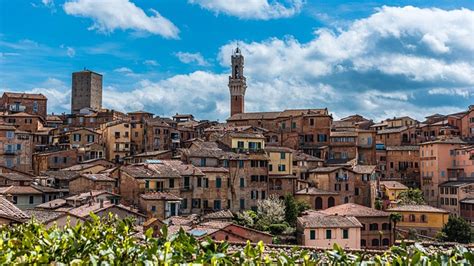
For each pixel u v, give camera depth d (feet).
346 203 406.82
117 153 508.53
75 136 515.09
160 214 326.65
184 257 53.57
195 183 375.66
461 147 492.54
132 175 343.67
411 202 436.76
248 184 402.72
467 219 428.56
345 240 304.09
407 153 535.60
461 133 583.17
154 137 524.11
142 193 340.80
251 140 441.68
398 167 538.06
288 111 572.51
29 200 345.92
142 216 296.71
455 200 447.01
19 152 472.44
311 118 524.11
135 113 623.77
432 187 494.18
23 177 384.06
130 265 51.83
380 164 542.57
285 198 392.27
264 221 353.51
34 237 62.08
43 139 554.05
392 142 583.99
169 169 368.07
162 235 59.00
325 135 517.96
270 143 520.01
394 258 52.70
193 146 438.81
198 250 54.34
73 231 62.49
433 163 495.82
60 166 475.31
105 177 359.05
